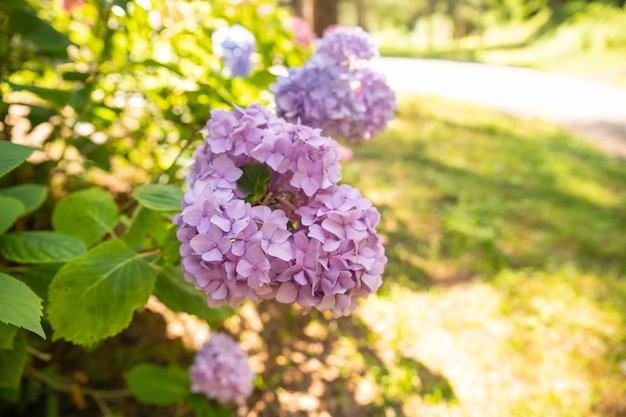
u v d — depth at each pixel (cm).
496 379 291
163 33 212
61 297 110
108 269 114
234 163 107
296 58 239
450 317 335
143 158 254
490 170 625
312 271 94
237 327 292
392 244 408
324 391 266
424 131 755
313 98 139
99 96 223
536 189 588
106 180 301
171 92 207
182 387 205
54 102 168
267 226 92
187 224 94
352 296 101
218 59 197
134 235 148
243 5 237
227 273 91
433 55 2295
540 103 1126
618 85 1416
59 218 144
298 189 105
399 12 3947
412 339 311
